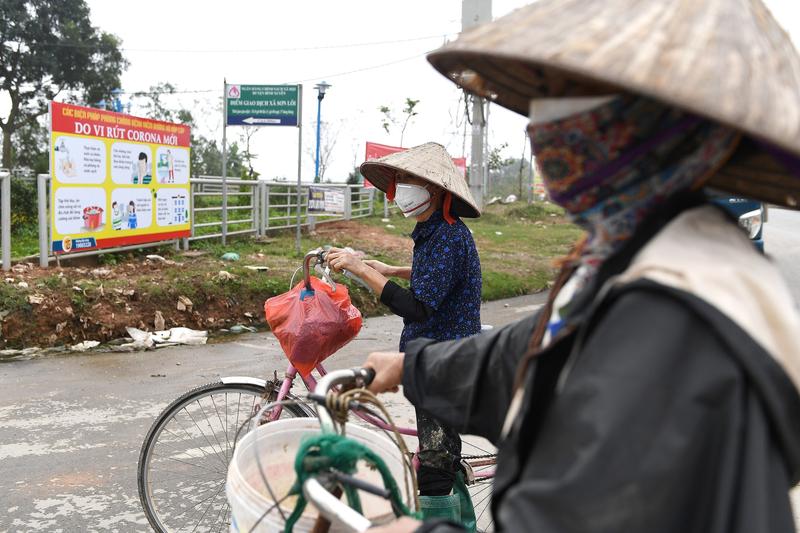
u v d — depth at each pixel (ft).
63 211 27.04
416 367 5.21
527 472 3.17
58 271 25.96
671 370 2.82
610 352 2.96
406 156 9.43
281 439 5.97
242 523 4.81
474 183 49.65
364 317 27.25
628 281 3.07
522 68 3.85
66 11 102.89
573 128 3.38
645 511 2.75
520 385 3.69
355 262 9.29
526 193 128.26
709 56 2.91
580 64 2.88
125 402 16.57
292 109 37.45
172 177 33.22
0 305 21.16
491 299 32.76
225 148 37.83
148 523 11.05
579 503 2.82
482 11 41.27
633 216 3.42
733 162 3.55
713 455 2.77
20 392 17.11
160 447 13.87
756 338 2.85
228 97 37.63
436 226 9.43
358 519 3.98
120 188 29.91
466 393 4.91
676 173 3.31
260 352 21.74
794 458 2.91
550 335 3.76
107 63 107.86
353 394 4.76
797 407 2.88
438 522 3.57
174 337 22.72
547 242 53.11
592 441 2.85
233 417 14.76
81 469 12.87
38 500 11.65
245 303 26.13
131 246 30.83
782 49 3.25
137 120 30.58
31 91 103.76
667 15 3.13
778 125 2.76
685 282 2.95
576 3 3.36
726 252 3.15
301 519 4.55
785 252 47.26
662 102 2.94
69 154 27.12
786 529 2.77
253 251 36.63
